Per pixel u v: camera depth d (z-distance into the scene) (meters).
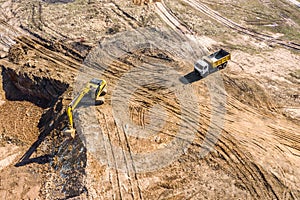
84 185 16.48
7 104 24.88
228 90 22.23
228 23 29.70
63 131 19.30
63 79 23.59
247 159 17.81
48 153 20.47
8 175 19.73
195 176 17.11
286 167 17.45
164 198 16.19
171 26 28.34
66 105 21.69
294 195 16.22
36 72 24.36
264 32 28.84
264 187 16.56
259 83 22.97
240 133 19.23
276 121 20.17
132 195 16.25
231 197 16.19
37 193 18.36
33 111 24.22
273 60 25.38
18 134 22.47
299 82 23.33
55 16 29.47
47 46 26.77
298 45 27.36
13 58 26.19
